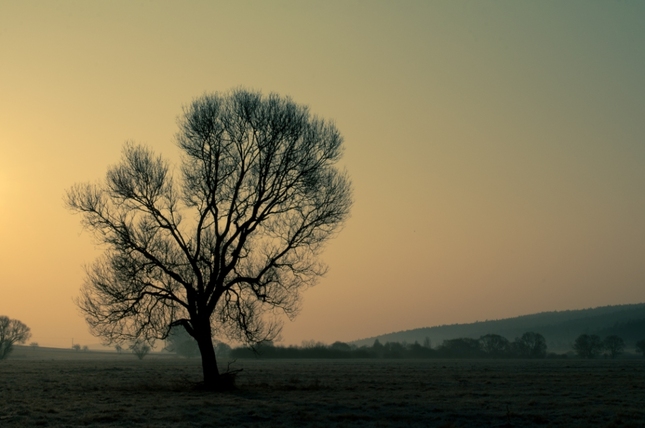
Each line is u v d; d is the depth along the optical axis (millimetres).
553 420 25484
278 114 36188
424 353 192375
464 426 24078
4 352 135250
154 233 35906
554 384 48750
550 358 188750
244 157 36469
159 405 28734
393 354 188125
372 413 27344
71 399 32531
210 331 36719
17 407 28734
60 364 104188
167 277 36344
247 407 27859
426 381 51906
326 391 38562
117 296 34875
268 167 36031
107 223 35469
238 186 36031
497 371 76438
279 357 165125
